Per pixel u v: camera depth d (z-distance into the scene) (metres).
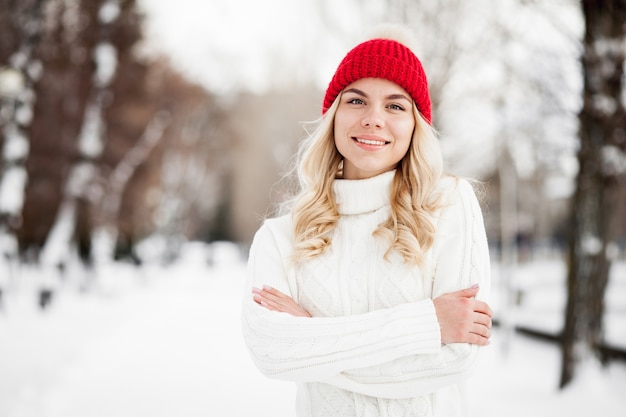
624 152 6.41
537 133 7.43
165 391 6.30
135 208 26.94
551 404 5.99
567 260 6.67
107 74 16.08
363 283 2.04
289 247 2.19
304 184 2.33
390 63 2.07
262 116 35.47
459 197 2.12
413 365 1.87
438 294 2.01
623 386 6.66
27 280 18.20
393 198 2.10
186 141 34.25
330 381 1.91
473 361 1.86
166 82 25.28
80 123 17.97
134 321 11.95
